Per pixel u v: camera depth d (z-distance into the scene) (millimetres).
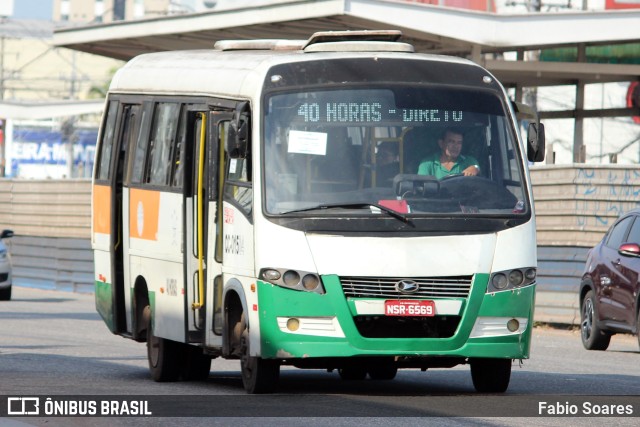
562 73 64812
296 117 25125
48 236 75000
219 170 26703
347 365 25078
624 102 103188
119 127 32406
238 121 25125
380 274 24125
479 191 25109
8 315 52000
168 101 29641
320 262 24109
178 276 28156
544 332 48688
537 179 50531
